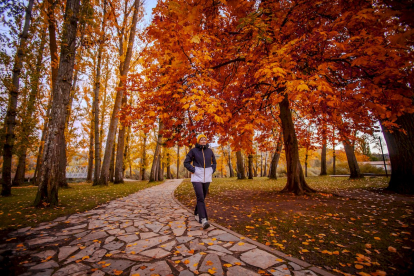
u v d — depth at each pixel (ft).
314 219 12.95
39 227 12.07
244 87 17.33
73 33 20.47
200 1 7.25
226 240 9.71
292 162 24.13
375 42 7.53
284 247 8.80
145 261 7.57
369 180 38.42
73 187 41.06
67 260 7.70
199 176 12.64
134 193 29.09
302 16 11.32
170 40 11.32
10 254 8.22
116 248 8.86
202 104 10.66
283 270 6.79
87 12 25.79
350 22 8.13
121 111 17.58
